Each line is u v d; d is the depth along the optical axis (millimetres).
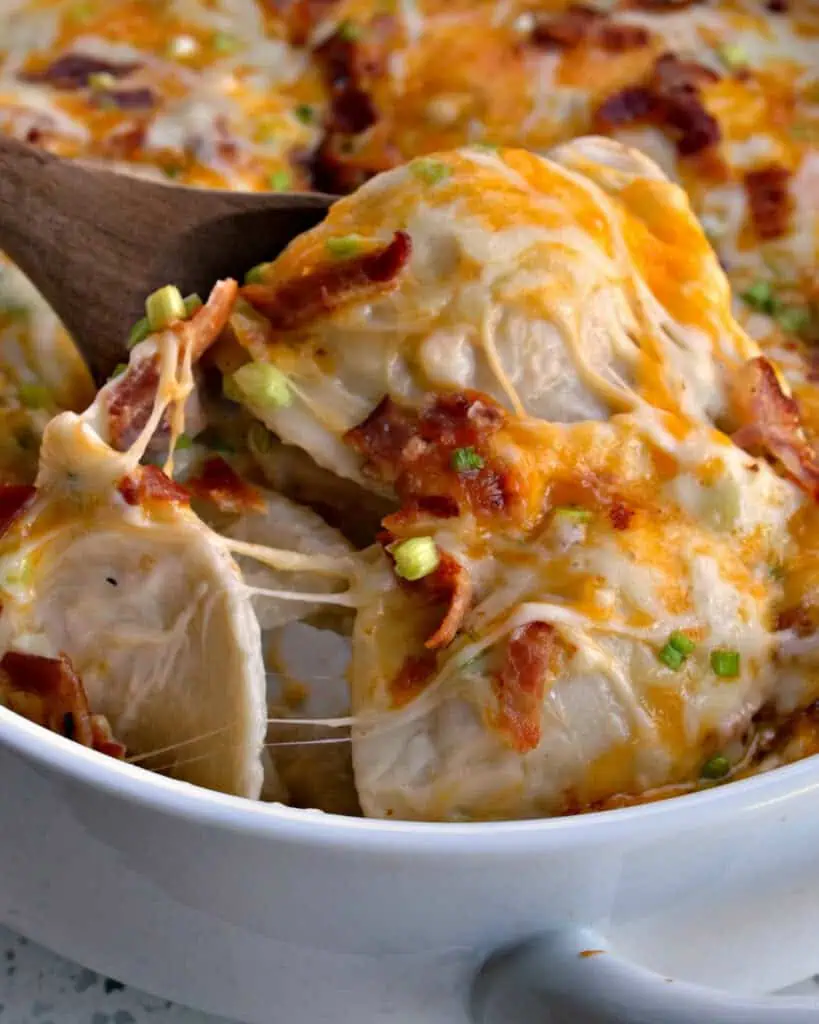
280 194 515
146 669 459
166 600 457
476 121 583
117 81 584
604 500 457
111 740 457
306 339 469
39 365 523
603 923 429
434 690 451
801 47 588
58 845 432
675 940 442
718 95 573
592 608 450
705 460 461
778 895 440
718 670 456
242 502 475
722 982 457
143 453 468
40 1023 481
